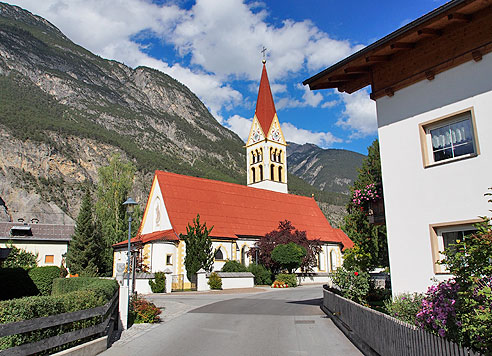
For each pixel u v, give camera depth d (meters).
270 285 46.31
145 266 42.25
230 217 53.28
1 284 25.03
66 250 63.19
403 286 13.00
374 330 10.09
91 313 11.34
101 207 64.88
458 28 12.21
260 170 67.88
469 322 6.74
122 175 66.62
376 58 14.12
